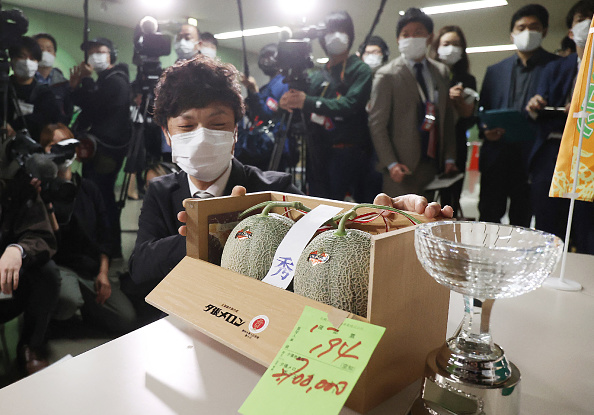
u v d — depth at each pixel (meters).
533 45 2.29
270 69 2.46
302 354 0.46
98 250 2.25
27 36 1.98
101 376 0.56
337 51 2.47
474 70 2.41
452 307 0.81
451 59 2.42
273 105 2.46
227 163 1.33
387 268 0.46
